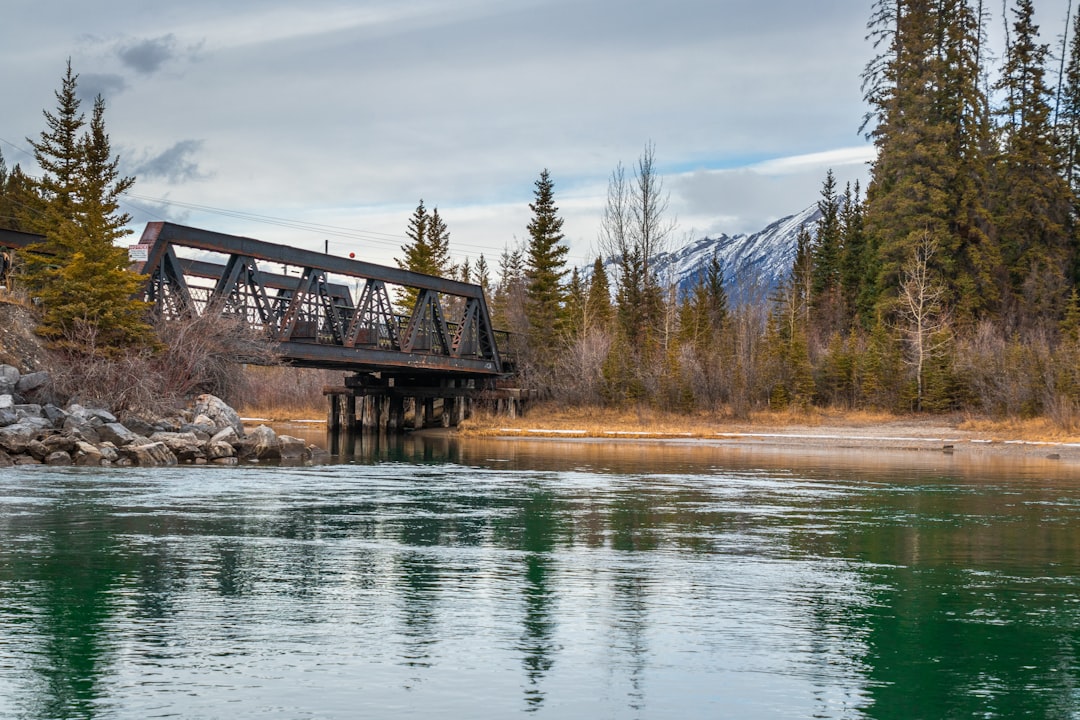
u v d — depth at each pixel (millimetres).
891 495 27703
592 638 11688
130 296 44000
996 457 47312
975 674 10562
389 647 11234
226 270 47562
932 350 75500
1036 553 17891
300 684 9906
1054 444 54438
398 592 14023
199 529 19422
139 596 13547
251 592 13898
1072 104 105375
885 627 12430
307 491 26750
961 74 91688
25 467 31203
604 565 16250
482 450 50688
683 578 15250
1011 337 78625
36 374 37594
